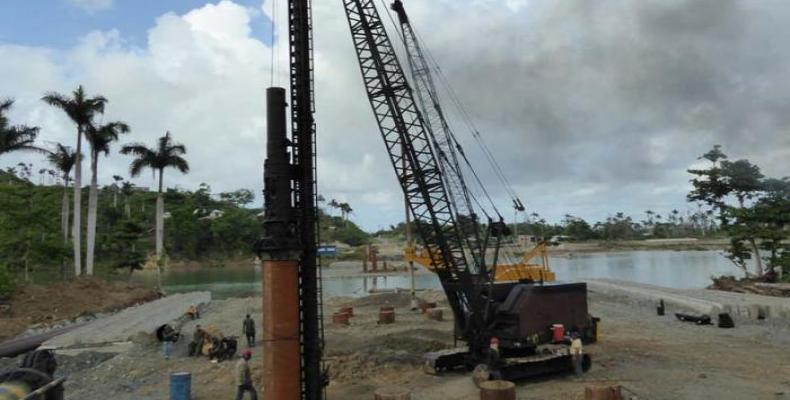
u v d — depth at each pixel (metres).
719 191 60.84
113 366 26.52
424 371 24.27
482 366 22.06
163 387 22.77
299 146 15.76
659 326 37.03
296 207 15.48
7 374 10.65
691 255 166.25
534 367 23.08
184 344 32.06
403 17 29.64
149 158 77.75
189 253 153.25
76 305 50.97
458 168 28.08
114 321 41.78
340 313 40.59
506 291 26.48
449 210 27.55
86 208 126.88
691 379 22.53
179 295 63.81
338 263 138.12
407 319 42.78
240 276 119.12
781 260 56.09
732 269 104.81
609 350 28.52
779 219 56.50
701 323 37.72
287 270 14.43
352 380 23.25
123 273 101.06
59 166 67.19
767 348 29.25
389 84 28.09
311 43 16.31
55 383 10.78
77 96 61.94
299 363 14.52
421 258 50.00
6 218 68.06
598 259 159.38
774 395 20.06
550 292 25.98
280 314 14.27
